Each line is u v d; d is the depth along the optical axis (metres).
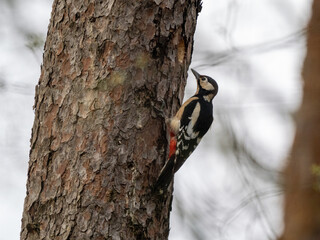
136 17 11.13
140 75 11.09
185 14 11.72
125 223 10.66
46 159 10.86
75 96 10.91
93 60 10.97
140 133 10.99
